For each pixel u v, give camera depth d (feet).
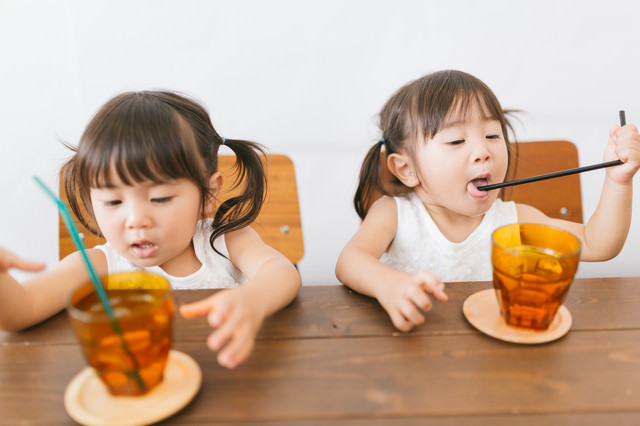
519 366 1.82
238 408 1.63
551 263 1.91
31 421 1.59
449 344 1.96
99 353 1.54
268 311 2.11
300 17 5.02
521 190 4.04
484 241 3.72
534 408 1.62
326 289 2.48
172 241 2.66
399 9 5.00
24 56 5.08
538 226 2.20
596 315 2.15
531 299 1.94
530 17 5.01
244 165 3.30
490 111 3.18
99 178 2.45
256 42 5.11
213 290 2.41
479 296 2.31
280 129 5.45
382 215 3.56
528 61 5.18
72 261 2.61
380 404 1.64
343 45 5.13
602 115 5.35
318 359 1.87
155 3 4.95
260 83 5.27
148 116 2.52
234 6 4.98
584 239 3.36
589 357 1.87
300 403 1.65
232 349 1.74
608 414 1.60
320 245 5.88
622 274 5.80
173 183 2.54
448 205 3.33
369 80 5.26
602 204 3.21
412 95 3.35
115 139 2.42
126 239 2.59
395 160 3.53
